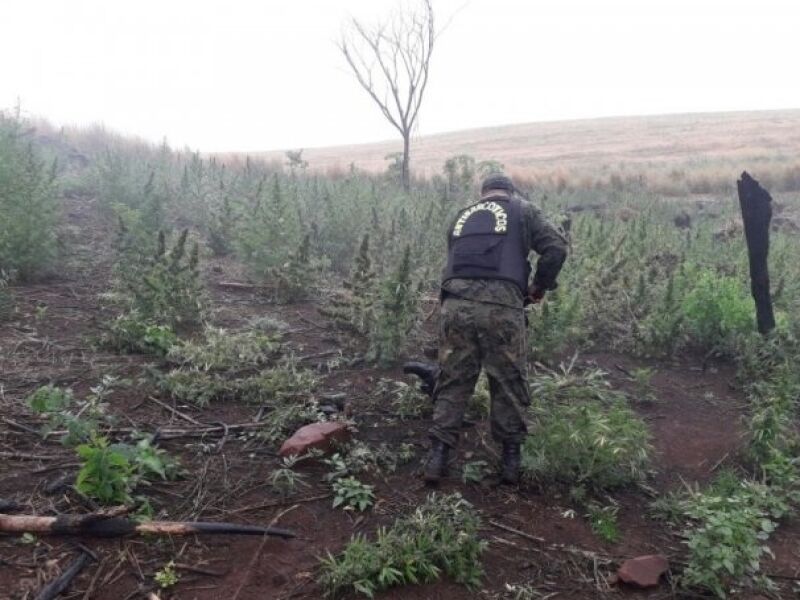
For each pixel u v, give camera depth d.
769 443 4.62
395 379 5.53
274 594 3.17
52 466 3.91
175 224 9.80
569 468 4.27
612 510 4.09
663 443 5.06
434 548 3.42
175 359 5.41
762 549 3.69
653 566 3.52
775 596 3.48
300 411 4.73
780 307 7.14
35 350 5.39
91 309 6.41
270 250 7.57
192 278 6.23
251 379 5.07
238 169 15.23
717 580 3.44
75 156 14.75
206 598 3.11
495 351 4.12
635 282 7.52
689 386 6.12
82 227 9.01
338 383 5.41
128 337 5.54
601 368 6.35
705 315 6.73
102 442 3.57
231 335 5.96
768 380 5.96
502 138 39.09
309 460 4.23
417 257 7.97
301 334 6.42
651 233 9.53
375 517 3.80
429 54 15.05
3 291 6.17
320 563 3.38
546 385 4.89
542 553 3.66
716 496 4.05
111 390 4.80
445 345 4.21
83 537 3.37
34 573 3.12
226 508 3.75
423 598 3.23
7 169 7.25
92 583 3.10
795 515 4.21
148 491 3.81
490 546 3.66
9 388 4.74
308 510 3.81
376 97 15.13
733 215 12.56
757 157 23.14
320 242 8.73
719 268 8.63
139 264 6.41
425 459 4.43
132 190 9.71
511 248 4.22
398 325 5.69
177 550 3.38
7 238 6.70
